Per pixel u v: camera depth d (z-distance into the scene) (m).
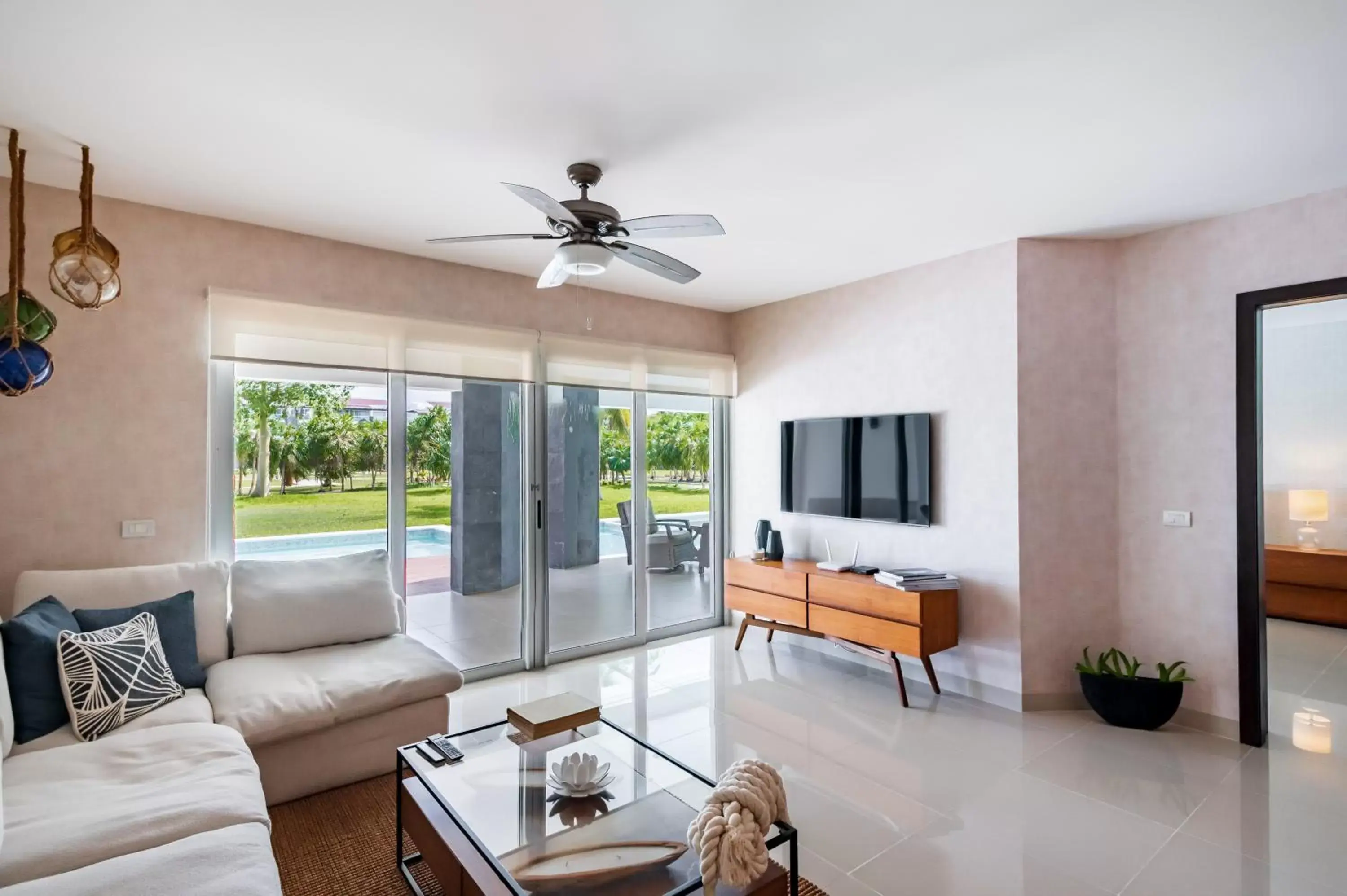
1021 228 3.54
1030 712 3.65
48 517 2.93
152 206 3.16
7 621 2.52
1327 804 2.69
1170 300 3.54
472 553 4.26
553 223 2.57
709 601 5.57
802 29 1.86
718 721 3.54
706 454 5.51
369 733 2.85
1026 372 3.69
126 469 3.09
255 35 1.88
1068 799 2.73
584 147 2.59
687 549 5.41
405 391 3.98
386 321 3.80
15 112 2.30
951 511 4.01
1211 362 3.39
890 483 4.30
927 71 2.07
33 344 2.52
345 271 3.69
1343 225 2.99
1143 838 2.45
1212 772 2.96
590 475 4.80
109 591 2.83
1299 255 3.11
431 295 4.00
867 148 2.61
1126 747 3.22
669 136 2.50
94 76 2.08
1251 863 2.30
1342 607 5.44
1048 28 1.85
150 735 2.27
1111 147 2.60
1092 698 3.51
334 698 2.73
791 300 5.02
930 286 4.13
